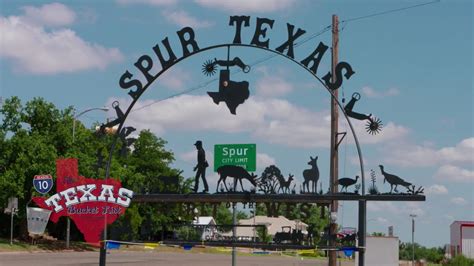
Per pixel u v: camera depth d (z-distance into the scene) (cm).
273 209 1806
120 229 1919
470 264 4969
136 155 6675
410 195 1716
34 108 4925
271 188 1786
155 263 4206
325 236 1812
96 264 3716
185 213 1880
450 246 6831
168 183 1880
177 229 1931
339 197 1748
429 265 6006
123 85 1936
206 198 1816
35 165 4672
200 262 4641
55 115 4988
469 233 6419
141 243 1831
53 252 4706
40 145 4725
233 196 1795
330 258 2377
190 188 1903
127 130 1959
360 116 1780
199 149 1841
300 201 1767
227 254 6712
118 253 5362
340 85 1819
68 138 4897
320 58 1838
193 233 1916
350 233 1919
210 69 1852
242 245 1806
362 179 1747
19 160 4678
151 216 1998
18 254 4262
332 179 2330
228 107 1838
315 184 1772
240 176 1806
